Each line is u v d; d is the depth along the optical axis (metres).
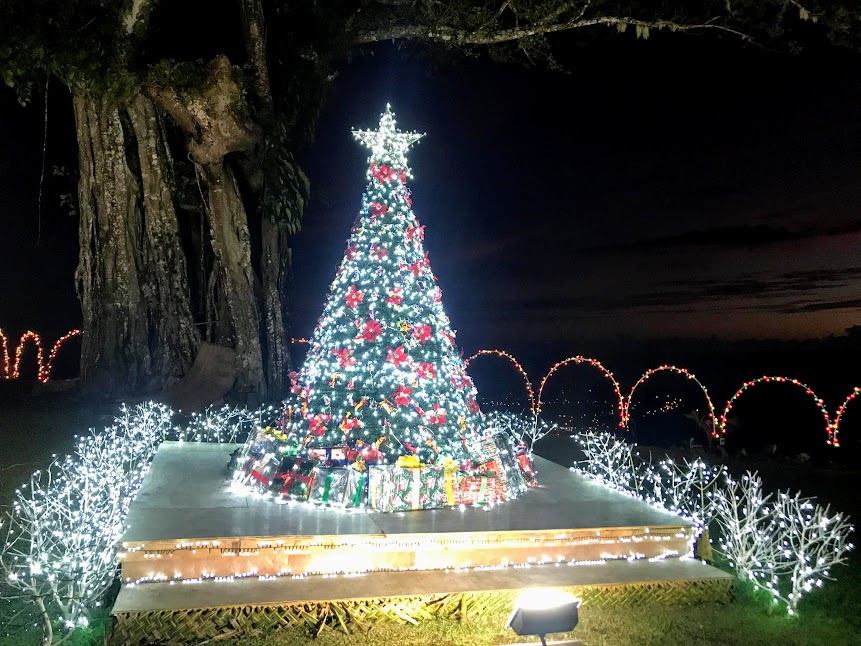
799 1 13.13
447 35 15.15
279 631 4.98
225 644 4.81
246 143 12.66
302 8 14.79
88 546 6.03
